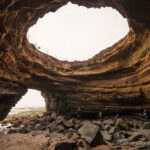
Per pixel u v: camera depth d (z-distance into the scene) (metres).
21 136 8.91
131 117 13.44
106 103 15.79
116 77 15.45
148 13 6.56
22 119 19.80
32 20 10.77
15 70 11.98
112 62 15.40
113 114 15.47
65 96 19.45
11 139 8.09
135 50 12.45
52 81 17.19
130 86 13.20
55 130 9.76
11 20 7.67
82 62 19.02
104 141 6.66
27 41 12.38
